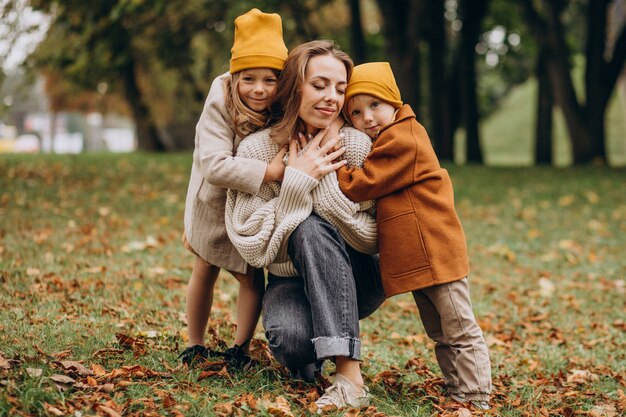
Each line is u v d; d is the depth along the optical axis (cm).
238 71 311
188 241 335
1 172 1018
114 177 1088
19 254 570
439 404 326
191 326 354
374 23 2217
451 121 1880
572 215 963
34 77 1257
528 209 980
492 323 518
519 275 675
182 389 305
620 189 1173
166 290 509
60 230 684
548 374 409
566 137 3897
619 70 1702
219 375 328
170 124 2825
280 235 300
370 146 313
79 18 1176
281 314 311
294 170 300
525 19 1684
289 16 1422
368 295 337
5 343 333
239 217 309
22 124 5703
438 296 310
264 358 366
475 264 706
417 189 307
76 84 1490
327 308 298
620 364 434
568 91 1697
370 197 306
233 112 314
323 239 301
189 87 2166
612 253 777
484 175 1376
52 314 409
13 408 256
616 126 3756
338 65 307
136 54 1612
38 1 1059
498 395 357
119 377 309
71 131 5859
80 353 341
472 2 1819
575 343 477
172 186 1038
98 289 489
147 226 744
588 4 1716
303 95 304
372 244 317
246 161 304
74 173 1099
